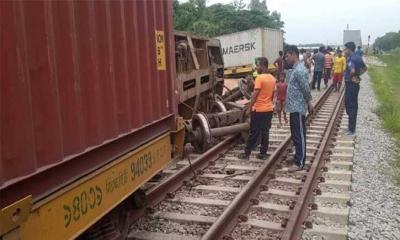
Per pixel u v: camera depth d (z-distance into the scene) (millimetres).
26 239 3164
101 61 4176
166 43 6078
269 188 7613
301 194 6762
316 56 24828
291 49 8578
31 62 3150
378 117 17812
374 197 7574
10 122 2951
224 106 11969
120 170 4691
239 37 29359
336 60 24172
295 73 8469
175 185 7484
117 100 4531
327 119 15094
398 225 6492
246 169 8719
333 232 5836
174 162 8930
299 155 8641
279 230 5879
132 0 4883
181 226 5992
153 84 5547
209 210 6578
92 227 4926
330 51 27125
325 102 20062
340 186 7809
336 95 23000
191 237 5633
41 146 3275
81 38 3822
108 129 4316
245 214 6422
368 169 9375
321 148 10000
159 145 5875
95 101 4039
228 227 5855
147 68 5312
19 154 3035
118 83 4547
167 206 6688
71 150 3662
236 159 9555
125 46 4691
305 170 8680
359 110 19234
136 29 4992
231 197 7145
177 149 6602
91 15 3977
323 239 5738
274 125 13797
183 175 7879
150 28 5457
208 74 12266
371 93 27422
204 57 12203
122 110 4633
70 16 3629
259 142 10797
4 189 2922
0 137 2865
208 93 12602
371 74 45625
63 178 3623
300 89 8500
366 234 6008
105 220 5027
